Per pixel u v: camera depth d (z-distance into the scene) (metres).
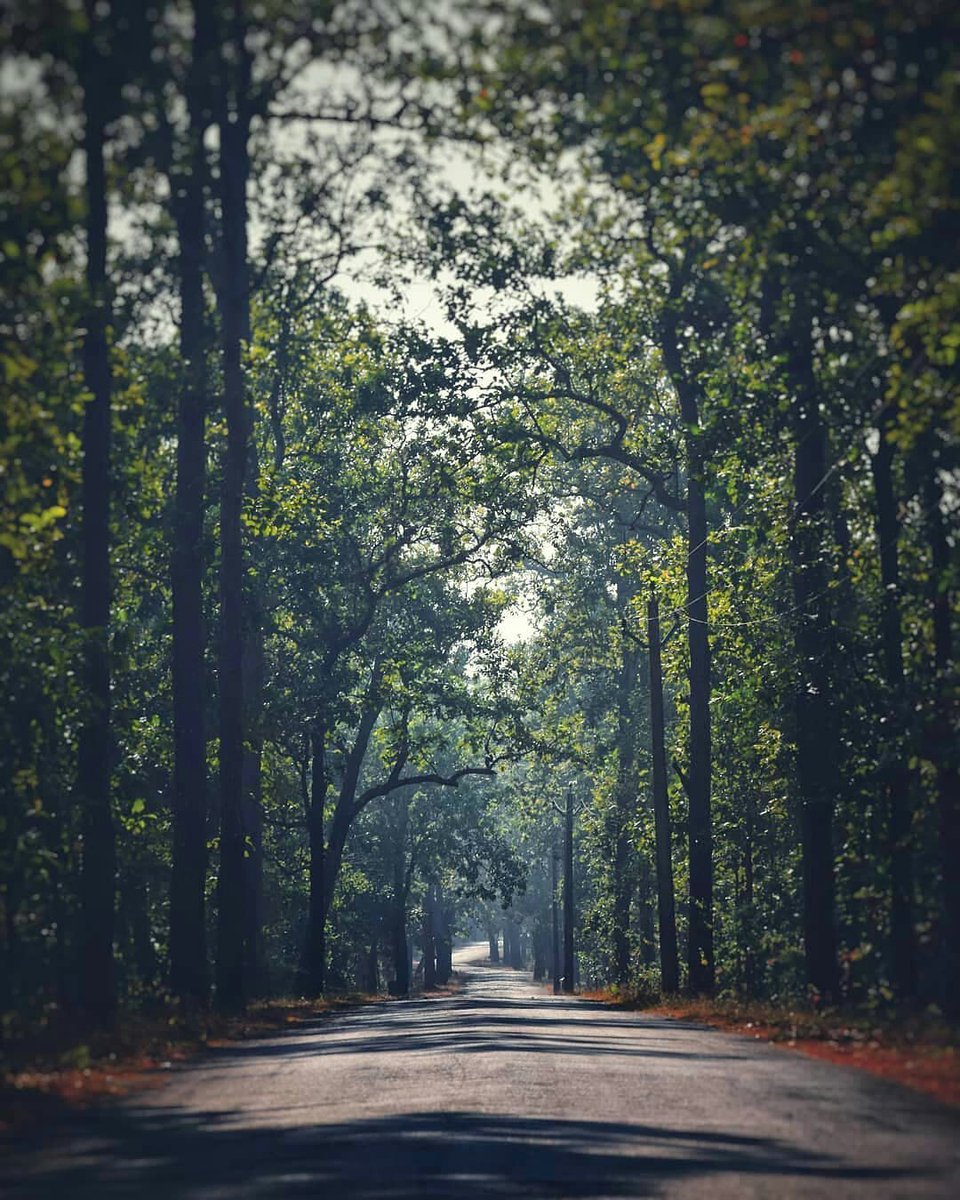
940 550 25.61
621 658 63.94
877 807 28.45
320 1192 9.98
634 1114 13.67
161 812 36.28
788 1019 26.16
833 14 16.34
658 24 17.08
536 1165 10.95
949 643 25.64
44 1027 20.72
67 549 27.72
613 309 39.91
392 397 44.88
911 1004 25.05
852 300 22.78
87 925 24.42
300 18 19.38
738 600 37.19
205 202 28.38
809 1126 12.77
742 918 37.31
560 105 20.05
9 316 20.61
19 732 23.06
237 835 32.38
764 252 22.19
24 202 18.70
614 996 51.03
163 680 39.88
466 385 44.50
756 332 29.08
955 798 25.45
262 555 46.69
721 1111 13.80
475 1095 15.20
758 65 17.25
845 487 30.67
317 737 50.47
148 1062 19.66
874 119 17.77
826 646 29.20
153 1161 11.41
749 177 20.17
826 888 30.05
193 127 23.84
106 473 25.16
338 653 51.56
